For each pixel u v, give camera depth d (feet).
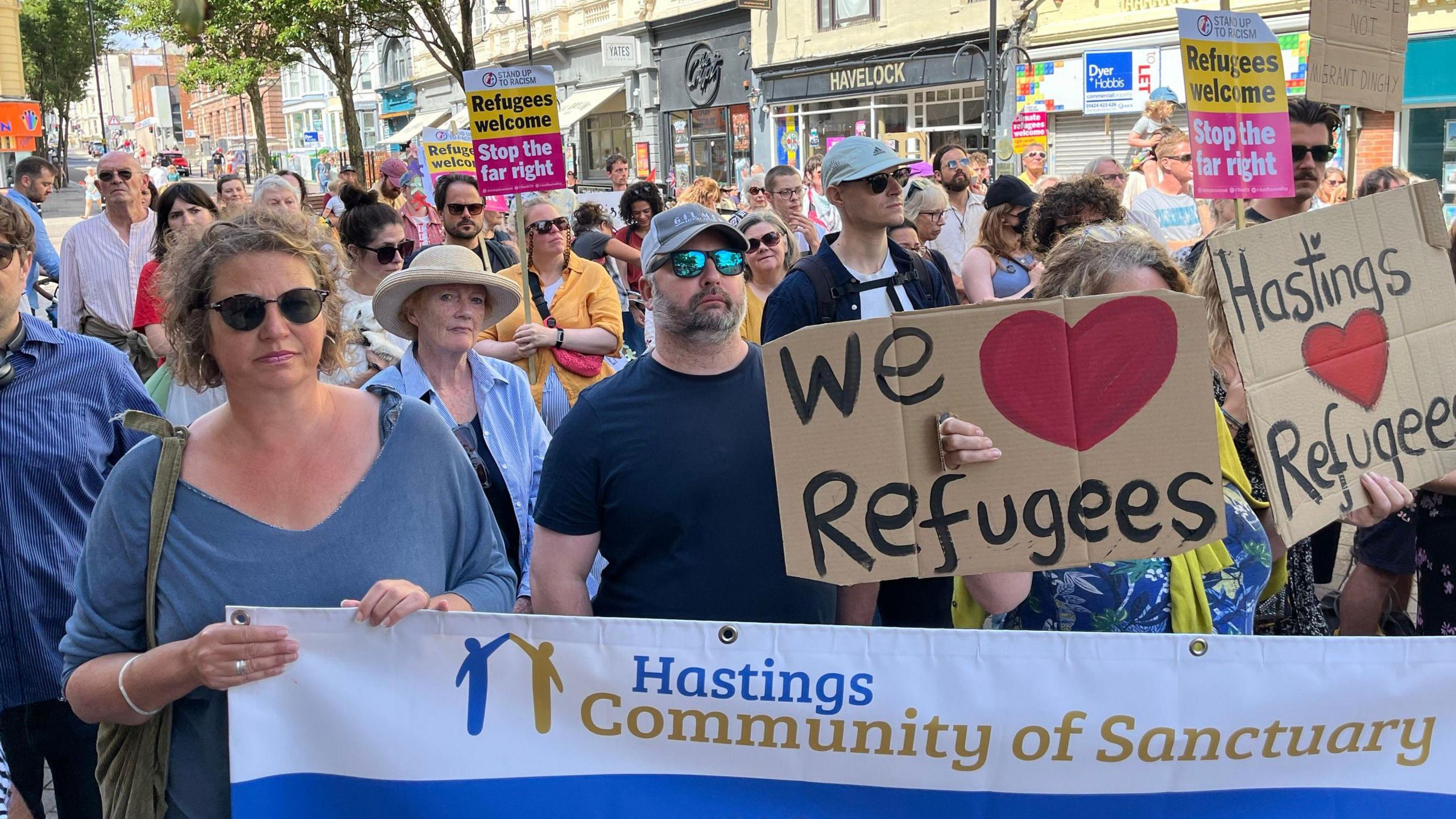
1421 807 6.61
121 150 19.33
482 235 17.26
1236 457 8.07
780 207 24.48
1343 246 7.68
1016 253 18.10
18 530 9.04
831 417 7.00
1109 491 6.93
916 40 66.28
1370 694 6.55
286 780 6.61
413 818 6.70
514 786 6.75
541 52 112.88
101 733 6.92
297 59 92.02
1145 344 6.88
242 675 6.40
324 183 146.82
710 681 6.71
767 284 17.20
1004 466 6.94
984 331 6.88
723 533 7.80
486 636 6.69
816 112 77.56
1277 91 9.03
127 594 6.66
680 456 7.82
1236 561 7.73
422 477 7.11
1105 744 6.63
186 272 6.61
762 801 6.80
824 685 6.68
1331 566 15.49
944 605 11.48
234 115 217.97
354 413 7.07
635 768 6.81
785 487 7.06
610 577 8.21
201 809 6.73
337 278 7.15
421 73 136.98
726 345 8.05
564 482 8.05
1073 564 6.97
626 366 8.38
